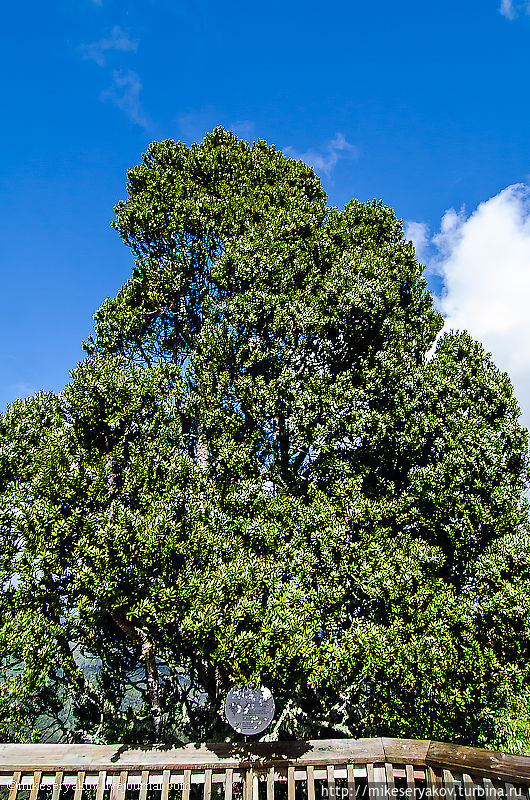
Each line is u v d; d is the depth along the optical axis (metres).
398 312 14.05
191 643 8.50
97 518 8.55
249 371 12.23
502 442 12.02
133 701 12.63
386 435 11.98
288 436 11.73
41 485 9.02
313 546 9.75
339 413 11.82
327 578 9.43
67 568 8.66
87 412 10.32
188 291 15.11
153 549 8.30
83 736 10.85
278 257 13.15
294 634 7.63
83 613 8.61
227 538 9.30
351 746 6.87
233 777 7.17
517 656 9.54
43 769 6.98
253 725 8.88
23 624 8.44
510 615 9.21
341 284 12.86
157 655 10.62
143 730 10.98
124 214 15.69
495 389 13.09
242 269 12.88
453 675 9.27
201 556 8.73
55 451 9.67
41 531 8.50
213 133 18.61
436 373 12.76
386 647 8.93
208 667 10.01
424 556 10.21
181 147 17.66
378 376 12.48
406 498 11.29
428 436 11.89
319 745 6.96
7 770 7.05
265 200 15.65
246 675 7.64
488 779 4.82
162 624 8.43
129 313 13.88
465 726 9.62
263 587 8.42
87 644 10.41
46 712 11.04
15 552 8.94
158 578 8.60
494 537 10.95
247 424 11.80
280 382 11.42
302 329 12.24
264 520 9.98
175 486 9.54
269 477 11.49
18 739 10.60
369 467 12.35
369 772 6.57
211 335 12.79
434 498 11.05
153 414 10.95
